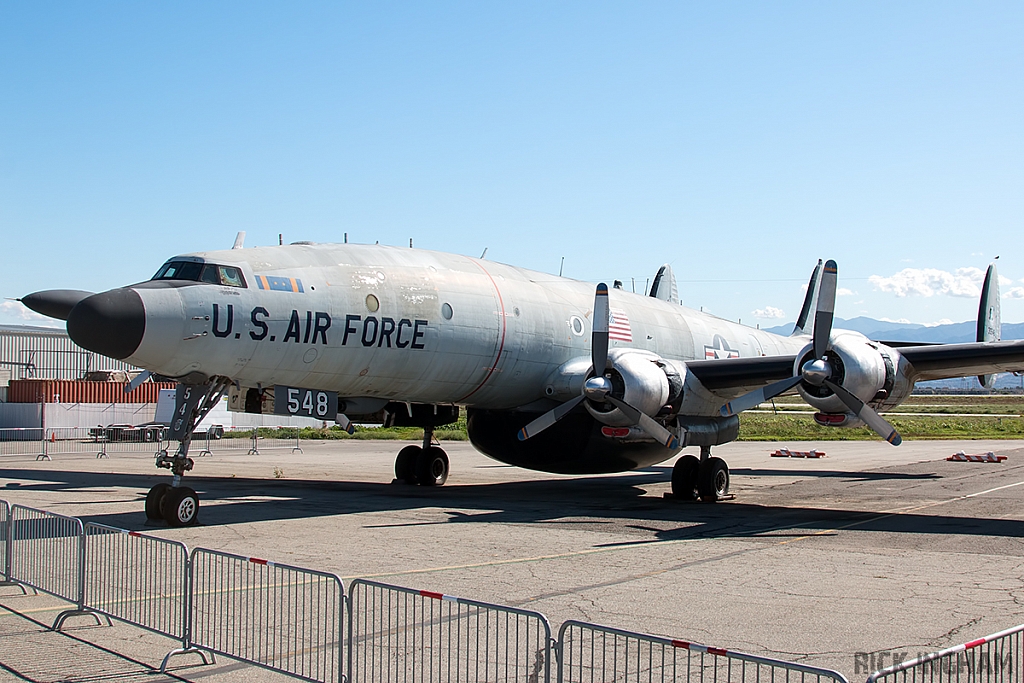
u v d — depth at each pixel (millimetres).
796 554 10875
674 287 23469
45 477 21297
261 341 13352
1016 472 24406
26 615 7910
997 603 8320
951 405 113875
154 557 8938
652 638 4918
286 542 11555
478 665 5996
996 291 24922
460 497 17328
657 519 14078
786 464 27844
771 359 15773
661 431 14953
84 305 11992
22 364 48594
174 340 12445
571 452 17484
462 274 16547
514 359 16922
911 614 7906
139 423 43062
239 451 33531
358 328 14484
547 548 11227
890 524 13609
